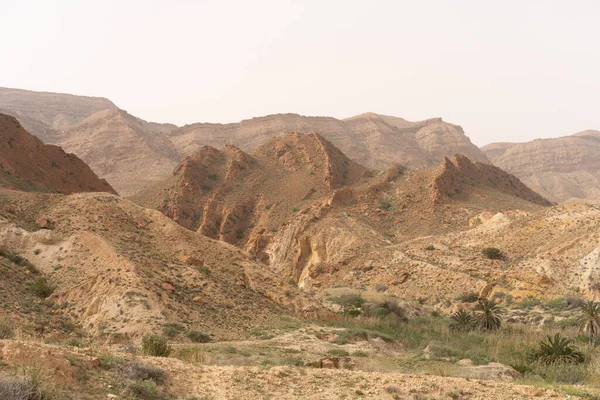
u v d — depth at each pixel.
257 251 114.19
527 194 157.00
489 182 146.12
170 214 130.38
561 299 71.00
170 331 35.91
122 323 36.59
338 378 16.64
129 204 59.44
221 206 134.88
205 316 41.75
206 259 54.00
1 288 37.81
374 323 53.28
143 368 14.26
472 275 81.88
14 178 81.94
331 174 142.88
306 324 46.56
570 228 87.88
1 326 27.33
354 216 117.50
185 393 14.08
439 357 36.66
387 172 144.38
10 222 49.25
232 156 154.12
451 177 133.88
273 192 141.00
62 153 99.06
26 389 11.38
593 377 27.36
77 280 42.50
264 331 41.66
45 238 47.38
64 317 37.09
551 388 16.62
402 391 15.59
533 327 58.66
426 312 71.69
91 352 14.94
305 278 96.75
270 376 16.02
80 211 53.97
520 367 32.56
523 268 80.75
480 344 46.38
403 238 109.94
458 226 114.06
